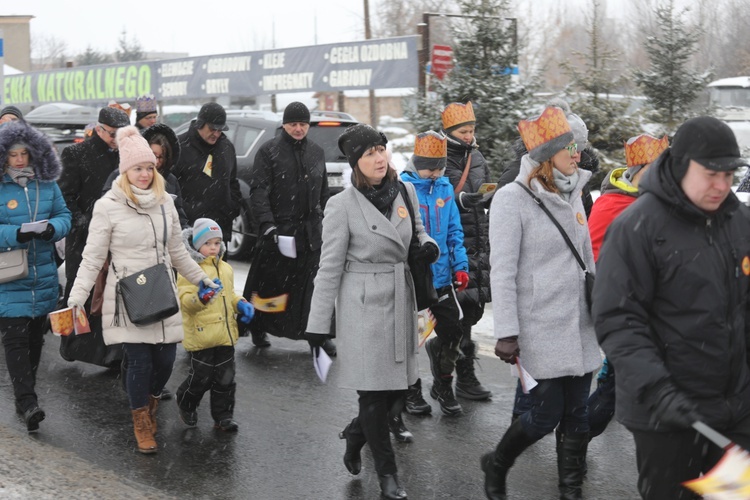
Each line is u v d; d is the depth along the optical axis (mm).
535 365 4027
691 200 2990
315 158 6969
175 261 5172
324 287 4297
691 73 16797
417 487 4574
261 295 7023
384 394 4371
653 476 3133
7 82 27484
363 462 4957
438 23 19500
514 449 4211
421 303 4422
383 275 4320
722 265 3010
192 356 5363
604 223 4680
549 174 4078
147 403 5094
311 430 5469
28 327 5555
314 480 4695
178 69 21109
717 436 2818
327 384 6434
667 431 3029
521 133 4191
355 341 4316
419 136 5395
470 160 6008
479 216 5852
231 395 5469
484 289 5863
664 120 16328
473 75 13219
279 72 18422
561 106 5438
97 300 5148
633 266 3045
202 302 5133
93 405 5938
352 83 16531
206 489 4566
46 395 6148
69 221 5438
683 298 3012
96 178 6270
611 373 4680
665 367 3002
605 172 14359
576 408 4180
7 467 4305
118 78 23047
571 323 4035
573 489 4230
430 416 5719
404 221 4348
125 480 4527
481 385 6320
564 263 4051
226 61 19750
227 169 7121
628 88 17406
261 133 11672
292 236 6875
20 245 5238
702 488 2689
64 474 4332
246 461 4965
